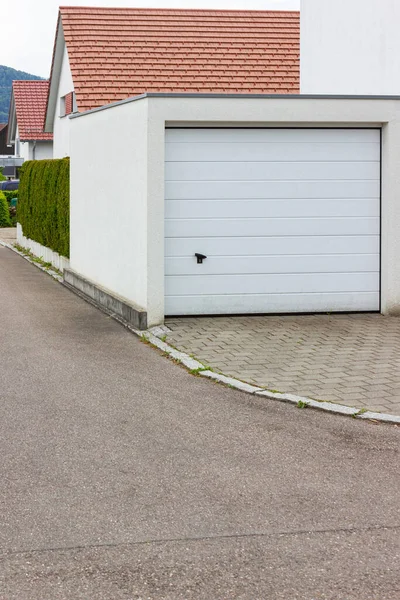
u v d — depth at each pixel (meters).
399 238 10.98
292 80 20.77
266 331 10.09
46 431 6.37
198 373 8.19
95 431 6.37
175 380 7.97
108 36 21.94
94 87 20.05
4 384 7.81
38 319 11.42
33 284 15.54
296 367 8.34
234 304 10.99
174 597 3.89
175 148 10.69
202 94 10.34
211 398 7.34
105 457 5.78
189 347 9.26
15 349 9.40
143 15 23.23
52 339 9.98
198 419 6.70
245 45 22.03
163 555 4.31
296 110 10.63
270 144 10.87
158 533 4.57
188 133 10.69
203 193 10.80
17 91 41.38
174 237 10.79
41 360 8.83
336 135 10.97
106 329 10.64
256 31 22.70
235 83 20.48
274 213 10.95
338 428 6.48
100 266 12.97
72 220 15.39
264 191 10.91
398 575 4.11
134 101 10.68
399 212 10.97
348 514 4.85
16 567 4.17
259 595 3.91
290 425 6.55
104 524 4.68
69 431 6.37
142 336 9.93
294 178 10.95
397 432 6.40
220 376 7.99
